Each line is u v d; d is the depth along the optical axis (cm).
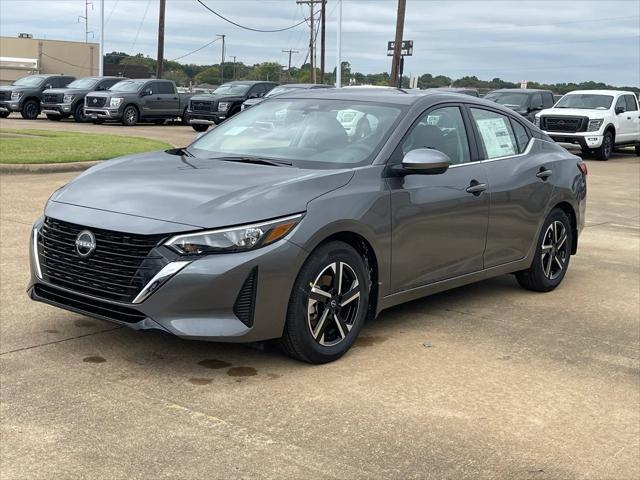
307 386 431
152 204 434
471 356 496
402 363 476
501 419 399
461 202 550
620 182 1642
